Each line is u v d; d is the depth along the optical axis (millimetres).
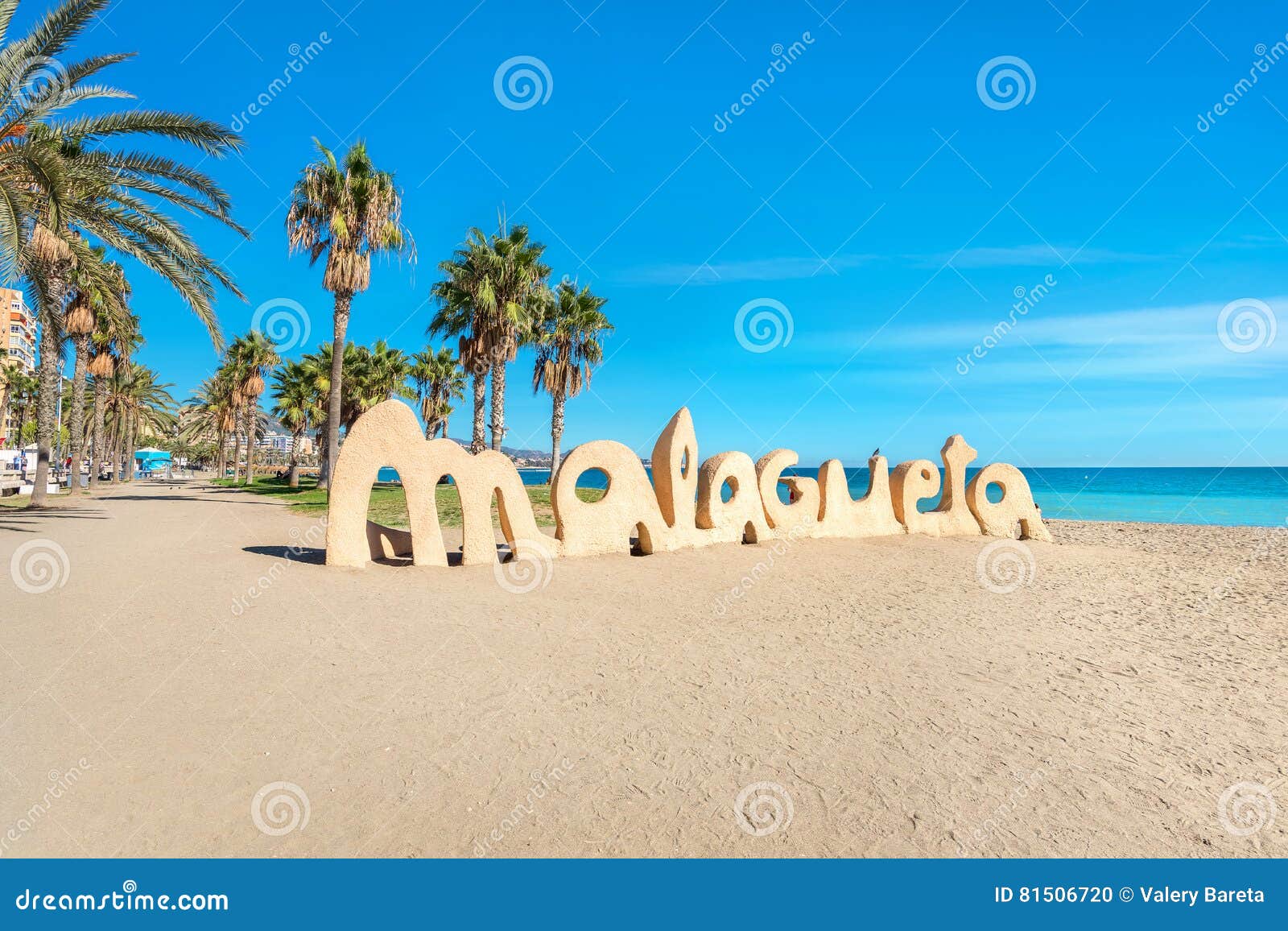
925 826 3877
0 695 5285
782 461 15531
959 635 8109
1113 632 8516
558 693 5730
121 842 3480
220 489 42031
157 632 7012
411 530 11438
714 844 3662
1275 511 38188
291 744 4594
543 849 3586
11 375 55562
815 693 5934
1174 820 4023
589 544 12812
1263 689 6391
